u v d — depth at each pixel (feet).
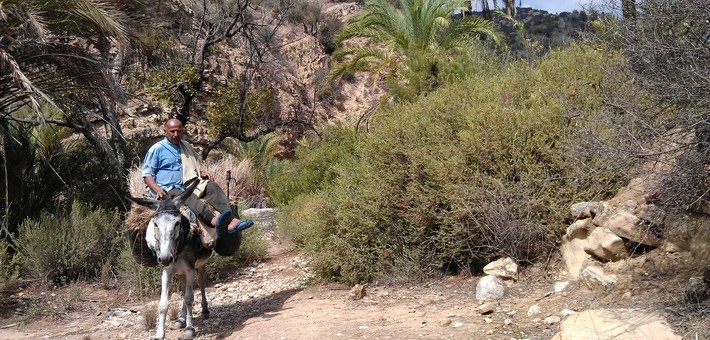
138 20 51.80
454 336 20.66
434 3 62.13
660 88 18.39
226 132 82.38
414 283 28.32
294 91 126.11
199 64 77.92
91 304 32.55
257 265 40.11
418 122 31.32
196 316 28.37
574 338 17.99
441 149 28.89
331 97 132.36
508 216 26.48
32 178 43.57
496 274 25.49
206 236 24.89
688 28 18.40
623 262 21.77
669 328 17.15
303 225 39.58
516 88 32.71
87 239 37.35
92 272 37.42
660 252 21.27
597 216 23.56
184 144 26.30
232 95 82.84
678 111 18.31
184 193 23.43
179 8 98.37
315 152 61.36
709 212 19.85
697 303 18.01
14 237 39.58
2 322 29.94
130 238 25.86
